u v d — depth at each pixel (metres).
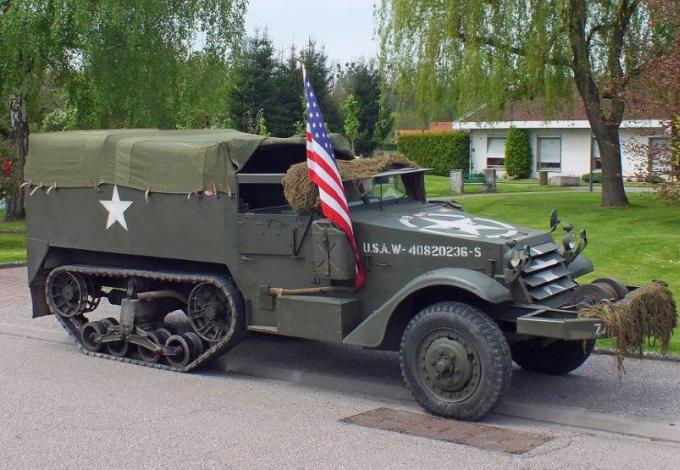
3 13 20.45
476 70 20.30
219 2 22.59
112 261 9.12
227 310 8.12
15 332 10.34
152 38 20.45
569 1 19.80
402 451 5.99
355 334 7.13
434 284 6.71
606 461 5.82
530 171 40.59
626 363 8.43
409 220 7.55
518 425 6.67
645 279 12.45
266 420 6.75
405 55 21.47
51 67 20.98
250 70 47.78
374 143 50.81
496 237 7.02
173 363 8.46
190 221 8.14
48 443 6.18
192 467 5.68
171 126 22.06
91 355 9.05
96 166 8.72
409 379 6.86
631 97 16.97
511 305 6.87
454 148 42.91
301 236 7.56
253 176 7.77
